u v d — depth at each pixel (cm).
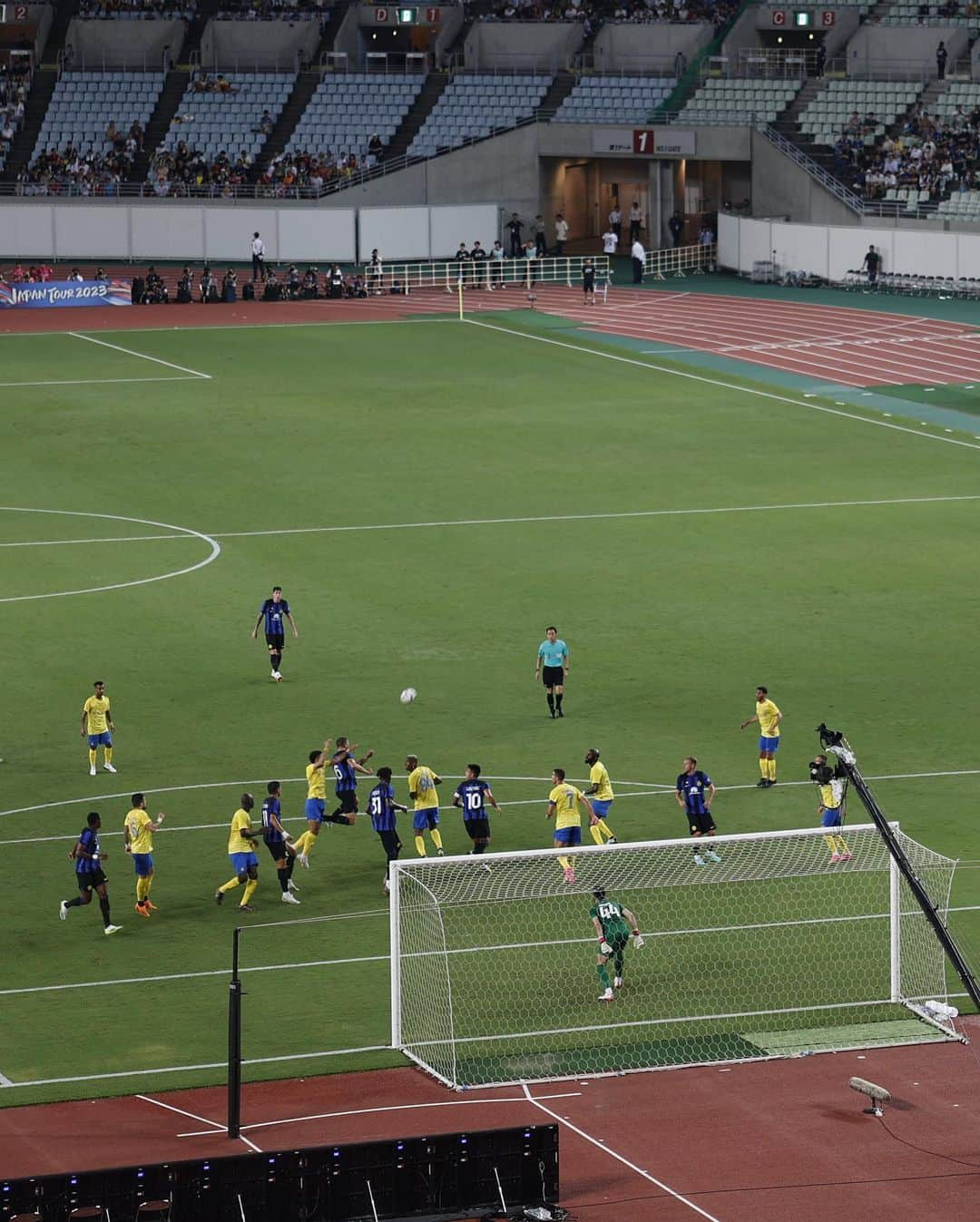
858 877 4441
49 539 7581
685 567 7269
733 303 13262
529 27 15650
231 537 7650
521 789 5047
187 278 13325
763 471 8750
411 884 4341
